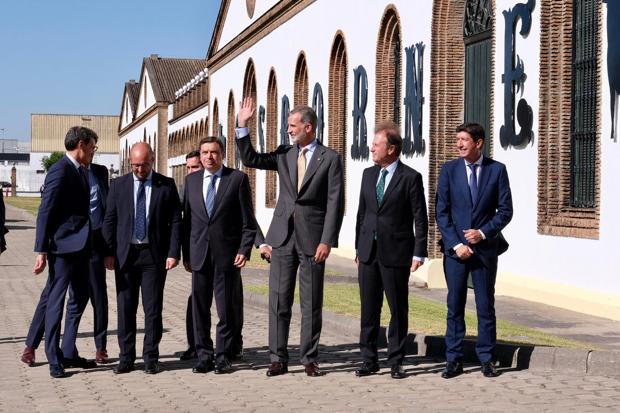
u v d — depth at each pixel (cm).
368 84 2358
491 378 877
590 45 1430
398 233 878
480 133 876
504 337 1062
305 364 901
